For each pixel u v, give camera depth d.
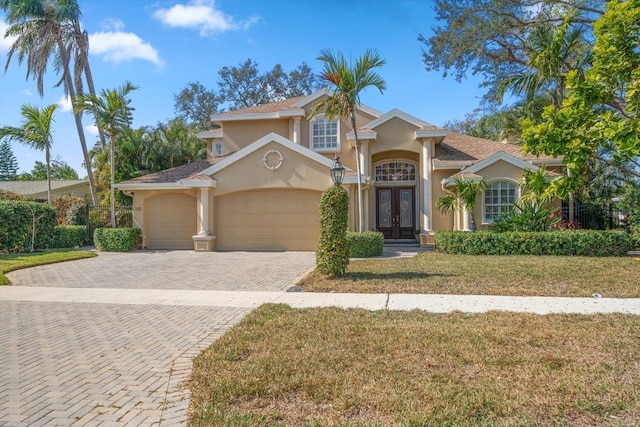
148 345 6.05
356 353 5.31
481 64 25.30
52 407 4.16
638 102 9.12
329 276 11.03
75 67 28.09
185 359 5.44
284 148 18.64
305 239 18.86
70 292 10.06
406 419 3.65
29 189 33.75
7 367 5.24
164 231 20.92
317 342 5.78
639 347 5.40
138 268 14.12
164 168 30.88
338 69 14.99
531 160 17.73
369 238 15.38
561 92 16.25
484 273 11.05
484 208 17.44
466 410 3.81
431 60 25.28
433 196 19.31
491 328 6.29
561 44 15.27
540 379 4.44
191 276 12.30
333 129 21.48
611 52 9.16
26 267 14.35
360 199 16.34
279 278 11.73
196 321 7.34
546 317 6.93
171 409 4.08
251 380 4.54
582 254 14.77
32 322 7.39
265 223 19.11
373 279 10.48
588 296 8.53
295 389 4.36
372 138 19.47
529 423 3.57
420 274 11.06
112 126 20.56
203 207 19.02
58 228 21.31
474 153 20.20
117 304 8.74
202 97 44.91
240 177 19.00
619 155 9.39
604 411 3.79
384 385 4.35
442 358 5.09
